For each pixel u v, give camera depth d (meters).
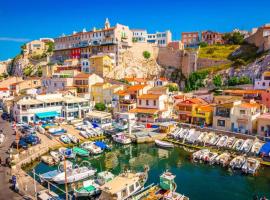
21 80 137.62
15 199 35.59
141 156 61.81
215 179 48.34
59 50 174.62
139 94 95.94
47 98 90.81
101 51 153.00
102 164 56.56
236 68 127.25
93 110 97.50
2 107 109.44
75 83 112.38
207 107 80.75
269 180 47.53
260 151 56.69
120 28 152.00
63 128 76.62
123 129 77.69
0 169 46.72
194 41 192.00
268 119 66.50
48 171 50.22
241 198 41.44
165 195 39.06
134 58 154.12
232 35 163.75
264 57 120.19
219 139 65.44
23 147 59.28
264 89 96.06
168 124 77.19
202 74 134.88
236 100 80.75
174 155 62.06
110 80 125.81
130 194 38.69
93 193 40.78
